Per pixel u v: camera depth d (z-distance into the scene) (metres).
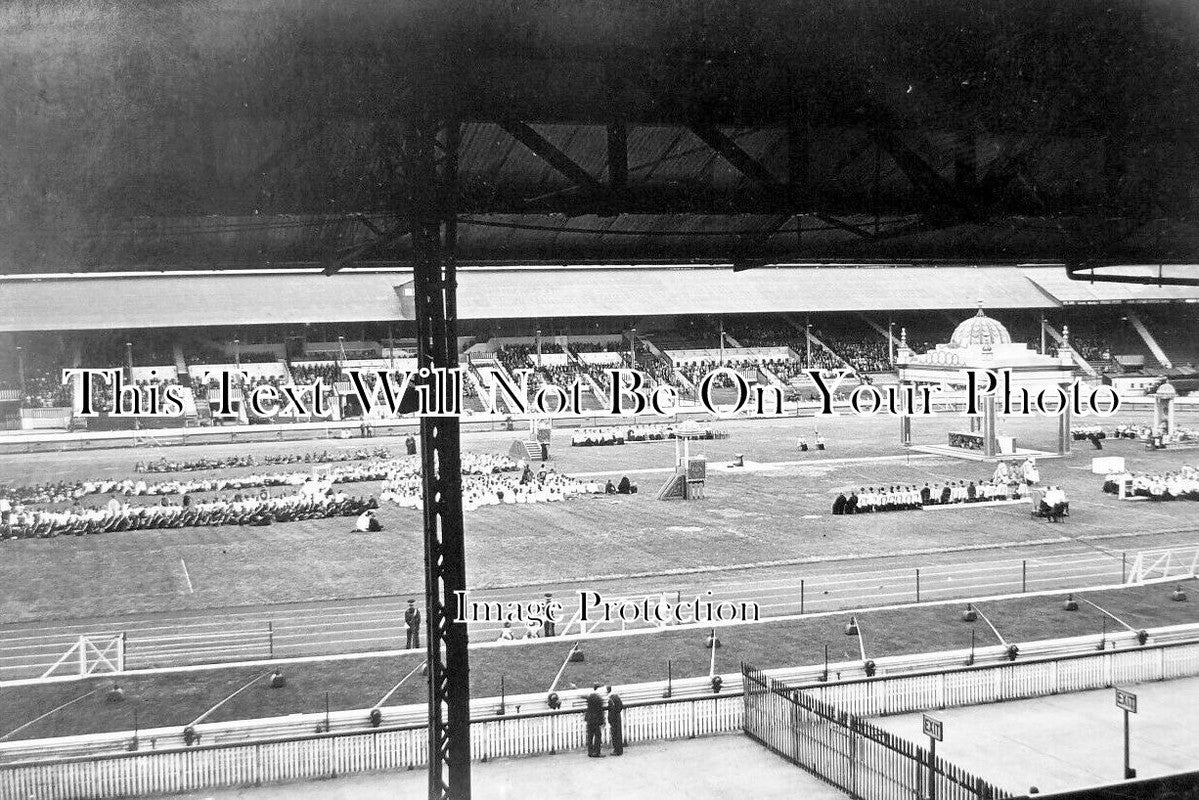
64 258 16.16
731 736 22.14
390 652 27.12
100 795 19.28
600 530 44.53
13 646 28.58
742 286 111.31
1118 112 15.65
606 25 13.27
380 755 20.50
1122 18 14.10
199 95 13.44
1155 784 15.48
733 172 17.41
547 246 19.97
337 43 13.11
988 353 66.75
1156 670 25.02
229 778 19.81
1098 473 59.09
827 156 17.50
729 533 43.34
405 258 19.19
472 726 20.98
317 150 15.16
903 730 21.62
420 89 13.88
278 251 18.11
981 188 16.09
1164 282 23.92
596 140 16.55
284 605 32.53
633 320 116.75
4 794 19.02
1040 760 19.84
